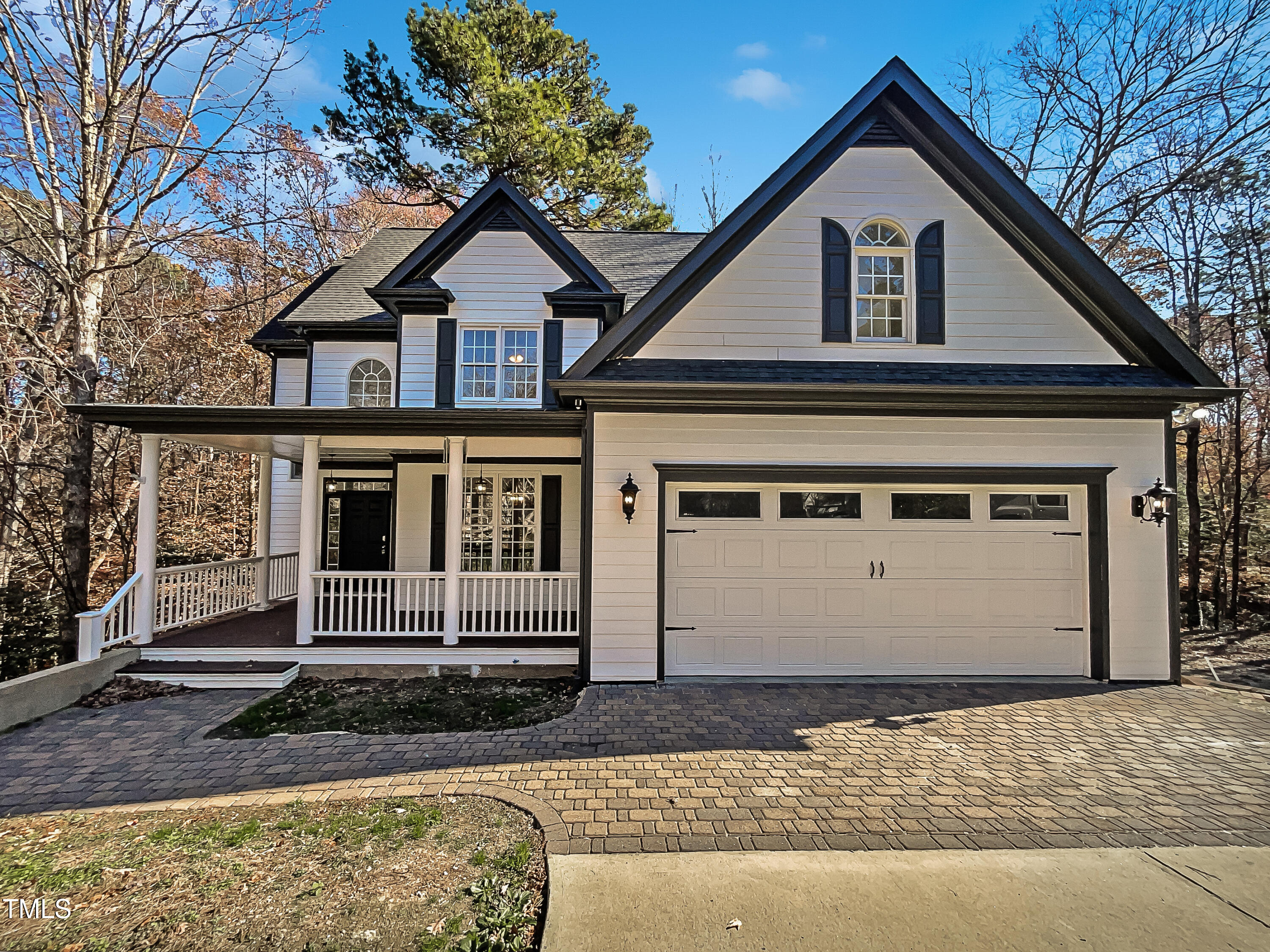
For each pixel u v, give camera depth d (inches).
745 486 291.7
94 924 120.3
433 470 427.2
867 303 309.7
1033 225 301.7
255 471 756.0
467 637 318.7
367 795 174.2
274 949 113.2
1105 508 287.9
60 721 237.3
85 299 408.5
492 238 396.8
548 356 390.9
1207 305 514.0
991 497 295.4
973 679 287.1
